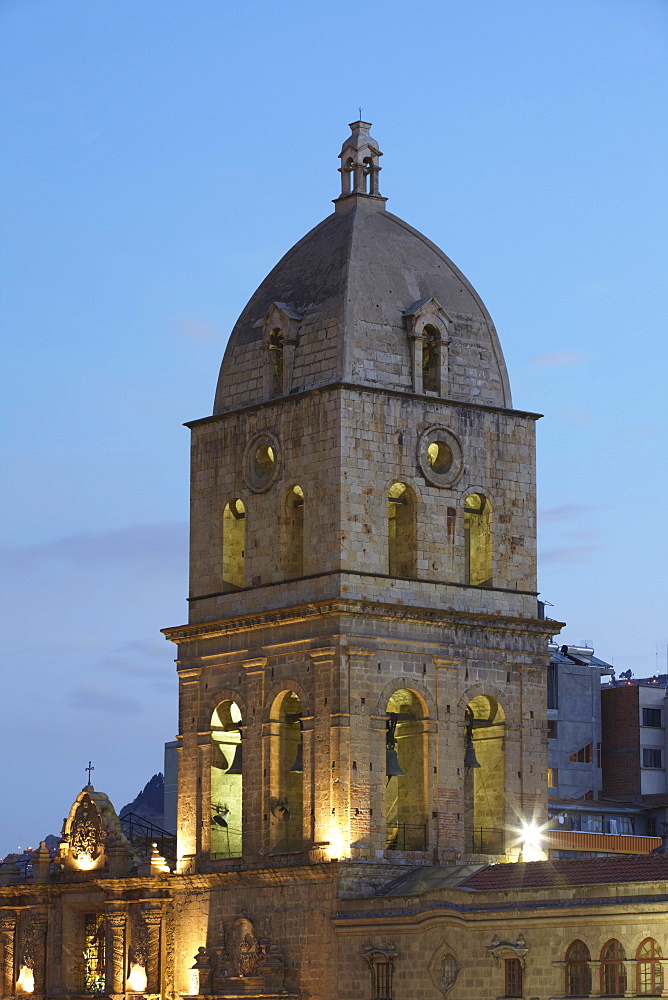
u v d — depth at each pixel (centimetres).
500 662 12244
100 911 13312
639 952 10050
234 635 12338
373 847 11594
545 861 11231
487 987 10638
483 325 12581
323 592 11781
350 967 11338
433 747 11888
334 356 12000
